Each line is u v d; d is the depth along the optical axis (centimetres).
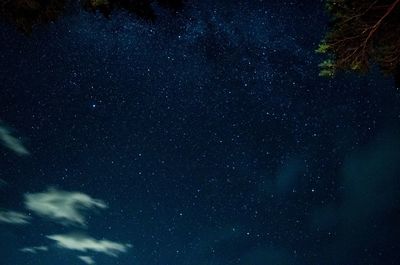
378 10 228
